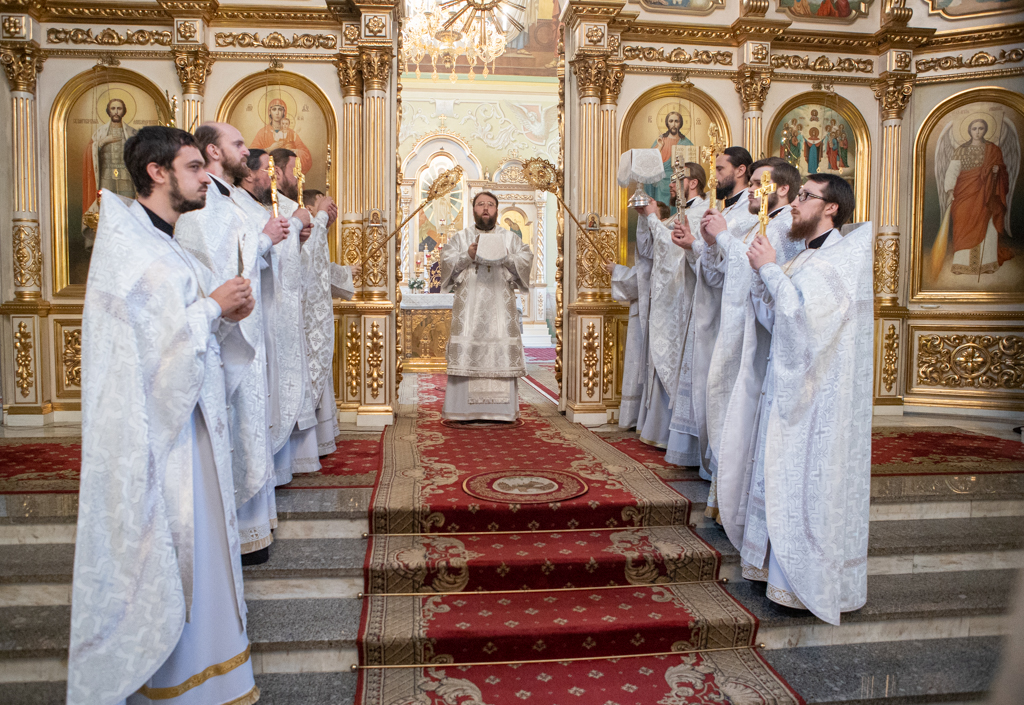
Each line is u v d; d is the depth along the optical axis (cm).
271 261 377
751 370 338
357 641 291
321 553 346
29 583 323
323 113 612
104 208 231
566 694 276
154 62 605
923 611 327
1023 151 649
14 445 509
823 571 298
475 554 344
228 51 599
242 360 279
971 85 661
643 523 384
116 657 220
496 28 1183
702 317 421
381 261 594
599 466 457
